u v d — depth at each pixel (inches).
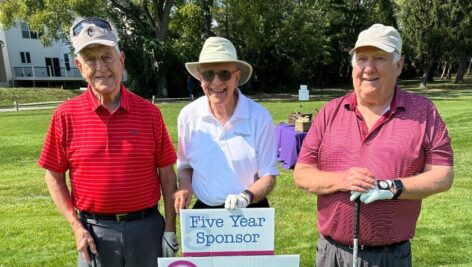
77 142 87.5
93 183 88.0
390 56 79.8
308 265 146.3
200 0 1047.0
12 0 872.9
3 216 203.8
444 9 1183.6
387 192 75.4
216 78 93.4
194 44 1110.4
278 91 1325.0
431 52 1231.5
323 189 84.3
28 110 751.1
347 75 1622.8
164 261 84.4
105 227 90.4
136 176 89.2
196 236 85.5
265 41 1213.1
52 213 208.1
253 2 1080.8
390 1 1582.2
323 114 89.9
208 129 96.6
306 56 1318.9
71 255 159.6
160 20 1080.2
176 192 96.0
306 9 1296.8
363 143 82.9
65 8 825.5
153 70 1069.8
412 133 80.1
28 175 289.0
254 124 96.3
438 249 156.7
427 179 77.1
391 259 83.5
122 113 87.7
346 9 1498.5
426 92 1087.6
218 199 96.0
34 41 1403.8
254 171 96.5
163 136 94.7
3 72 1274.6
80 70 88.3
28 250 164.2
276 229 178.9
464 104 681.6
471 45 1193.4
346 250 86.4
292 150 292.8
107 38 84.7
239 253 86.3
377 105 83.4
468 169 278.4
